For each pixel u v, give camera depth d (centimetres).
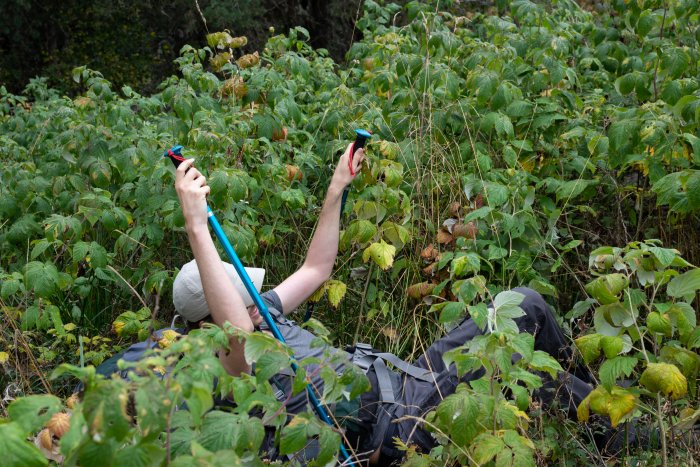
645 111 371
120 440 159
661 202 323
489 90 397
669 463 275
